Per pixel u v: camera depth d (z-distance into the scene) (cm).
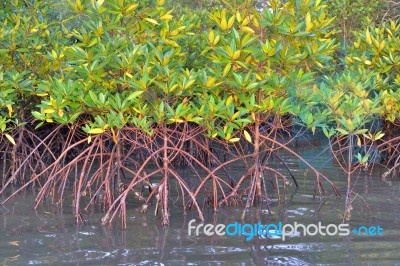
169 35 821
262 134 870
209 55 837
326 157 1143
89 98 782
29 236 738
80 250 699
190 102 796
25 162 916
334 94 817
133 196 877
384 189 911
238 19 813
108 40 799
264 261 671
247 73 796
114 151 852
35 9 970
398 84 955
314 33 820
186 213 809
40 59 922
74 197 846
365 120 830
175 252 693
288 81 799
